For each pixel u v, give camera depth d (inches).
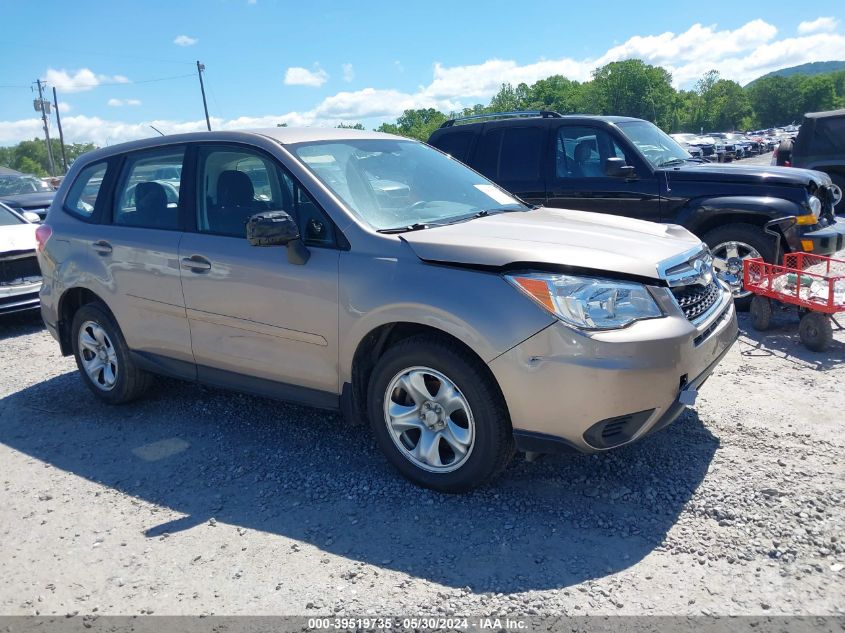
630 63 4677.7
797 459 146.1
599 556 118.1
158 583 117.5
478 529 128.2
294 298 150.5
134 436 180.4
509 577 113.8
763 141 2210.9
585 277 126.3
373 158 172.2
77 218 200.7
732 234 259.1
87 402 207.6
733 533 122.0
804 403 175.9
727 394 184.9
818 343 213.2
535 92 5334.6
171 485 152.8
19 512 144.6
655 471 145.0
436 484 139.7
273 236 142.6
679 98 4884.4
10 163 5757.9
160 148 184.1
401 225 151.3
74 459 168.9
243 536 130.5
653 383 124.3
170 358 181.2
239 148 167.2
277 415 188.2
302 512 137.8
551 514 131.9
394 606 108.1
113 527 136.6
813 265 243.9
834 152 478.0
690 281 137.6
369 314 139.4
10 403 210.2
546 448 128.1
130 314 184.9
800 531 120.6
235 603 111.0
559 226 151.3
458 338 129.3
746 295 259.3
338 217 148.2
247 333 161.3
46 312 209.8
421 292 133.0
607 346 121.6
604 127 288.2
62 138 2522.1
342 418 183.9
